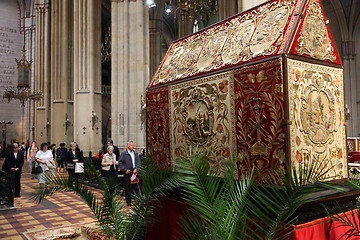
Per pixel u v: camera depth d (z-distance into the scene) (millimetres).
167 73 3359
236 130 2287
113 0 14078
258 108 2105
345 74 22016
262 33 2352
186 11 13391
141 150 13414
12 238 4723
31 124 30125
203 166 1907
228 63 2449
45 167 9648
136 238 3121
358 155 6844
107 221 2736
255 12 2645
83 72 16438
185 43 3486
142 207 2723
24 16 31922
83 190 2842
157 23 27109
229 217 1628
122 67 13797
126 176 6508
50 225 5516
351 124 21703
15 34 31641
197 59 2969
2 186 6574
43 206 7211
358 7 21250
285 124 1927
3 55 30859
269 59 2057
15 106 31250
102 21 30547
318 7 2334
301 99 2057
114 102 13703
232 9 18859
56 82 20906
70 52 21719
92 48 16500
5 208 6500
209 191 1819
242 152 2229
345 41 22047
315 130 2145
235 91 2312
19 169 8453
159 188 2463
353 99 21797
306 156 2051
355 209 2297
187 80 2875
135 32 13977
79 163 9438
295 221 1842
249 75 2197
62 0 21375
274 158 1987
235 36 2652
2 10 31109
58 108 20766
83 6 16688
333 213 2100
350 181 2086
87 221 5781
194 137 2736
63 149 13711
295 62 2041
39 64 25500
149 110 3496
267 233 1644
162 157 3193
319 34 2293
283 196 1663
